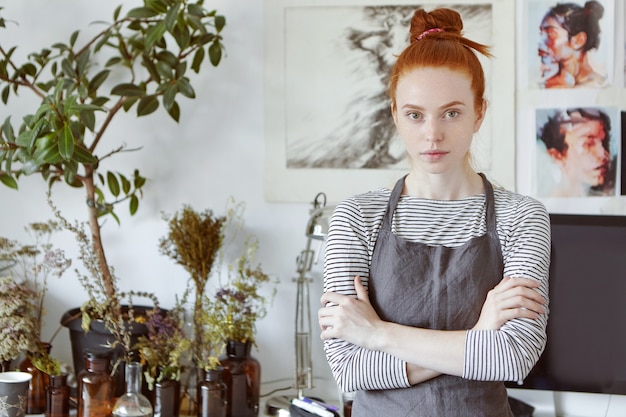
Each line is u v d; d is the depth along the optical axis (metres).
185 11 2.57
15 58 2.67
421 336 1.53
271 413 2.44
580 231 2.32
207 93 2.63
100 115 2.65
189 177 2.65
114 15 2.47
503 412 1.59
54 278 2.70
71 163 2.30
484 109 1.62
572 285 2.32
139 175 2.66
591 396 2.51
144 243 2.67
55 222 2.57
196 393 2.40
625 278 2.30
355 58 2.55
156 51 2.62
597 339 2.31
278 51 2.58
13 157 2.41
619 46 2.49
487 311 1.53
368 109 2.56
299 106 2.58
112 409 2.31
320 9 2.56
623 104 2.49
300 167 2.59
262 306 2.63
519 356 1.49
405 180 1.67
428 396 1.55
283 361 2.64
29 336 2.39
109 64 2.50
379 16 2.54
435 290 1.57
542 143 2.52
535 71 2.51
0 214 2.71
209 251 2.45
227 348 2.41
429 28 1.59
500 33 2.51
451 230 1.60
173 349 2.36
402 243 1.59
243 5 2.60
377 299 1.60
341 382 1.58
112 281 2.47
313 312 2.61
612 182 2.50
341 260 1.61
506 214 1.60
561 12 2.49
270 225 2.63
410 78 1.54
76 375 2.46
